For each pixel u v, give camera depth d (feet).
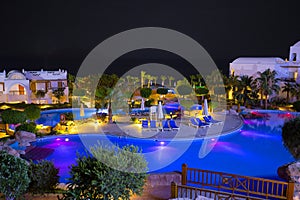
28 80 95.35
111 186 26.00
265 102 91.76
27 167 28.60
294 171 35.99
